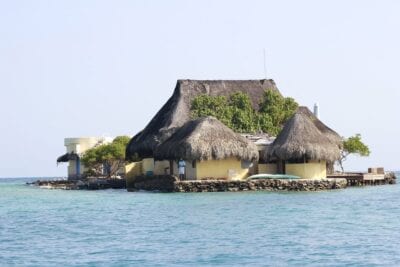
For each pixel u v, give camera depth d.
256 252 32.09
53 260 31.09
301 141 72.06
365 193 67.12
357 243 34.03
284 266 28.97
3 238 38.38
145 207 54.69
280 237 36.41
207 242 35.16
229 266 29.11
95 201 64.25
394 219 43.88
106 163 109.31
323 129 87.56
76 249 33.91
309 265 29.09
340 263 29.33
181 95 88.31
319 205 53.84
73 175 115.31
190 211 49.97
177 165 73.94
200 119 73.19
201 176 71.50
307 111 92.19
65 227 43.06
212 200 58.62
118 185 89.94
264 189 70.44
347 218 44.75
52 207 58.72
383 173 88.75
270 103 90.56
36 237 38.53
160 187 73.12
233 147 70.94
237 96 89.25
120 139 110.69
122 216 48.62
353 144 94.81
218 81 92.06
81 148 113.56
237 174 72.50
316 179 72.50
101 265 29.75
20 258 31.73
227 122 85.25
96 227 42.66
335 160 74.19
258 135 80.31
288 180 70.75
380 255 30.83
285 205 53.81
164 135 81.88
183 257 31.17
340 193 67.19
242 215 46.72
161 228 41.06
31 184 126.81
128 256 31.69
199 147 69.62
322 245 33.69
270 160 74.62
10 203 64.88
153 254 32.06
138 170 82.81
